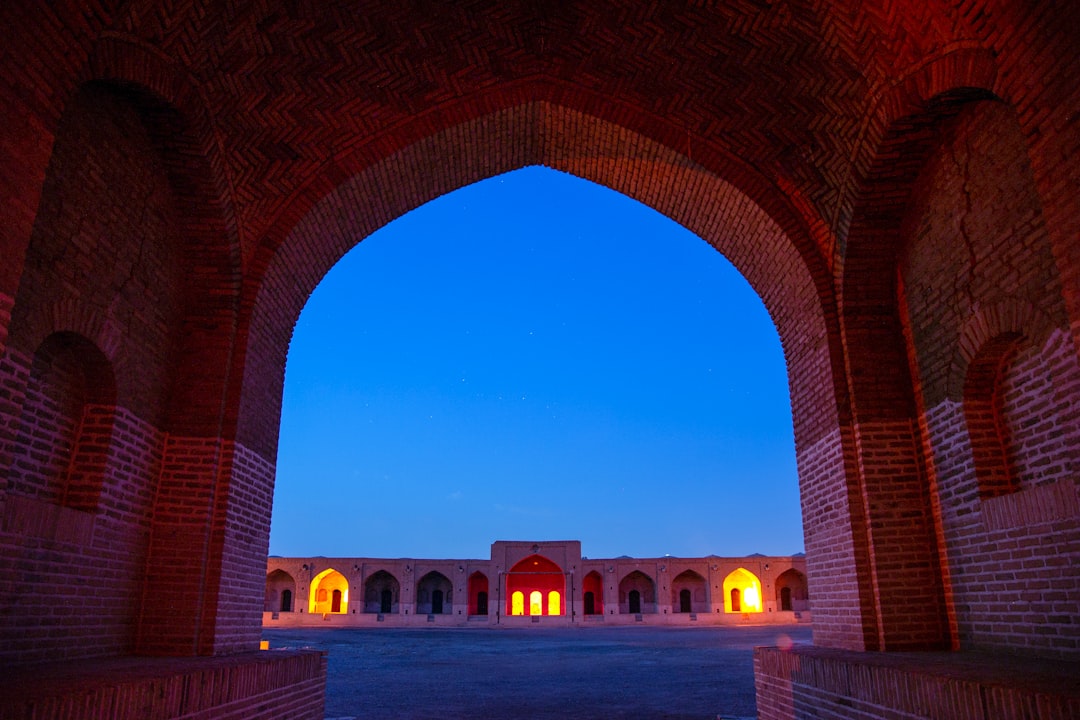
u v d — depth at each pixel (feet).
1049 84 12.57
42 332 14.74
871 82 18.28
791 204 22.36
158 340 19.21
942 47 15.81
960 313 18.20
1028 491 16.06
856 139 19.65
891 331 21.22
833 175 20.89
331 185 22.00
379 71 20.79
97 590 16.80
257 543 21.62
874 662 15.47
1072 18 11.94
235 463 20.08
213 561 19.16
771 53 19.67
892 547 19.83
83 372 17.17
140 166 18.06
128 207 17.65
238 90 18.95
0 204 11.66
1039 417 16.19
